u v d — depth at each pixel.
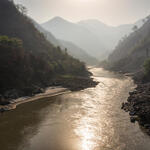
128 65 166.50
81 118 38.31
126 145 26.50
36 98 56.97
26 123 35.16
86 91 70.56
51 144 26.86
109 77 120.25
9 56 65.19
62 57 137.50
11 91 56.16
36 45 131.12
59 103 51.25
